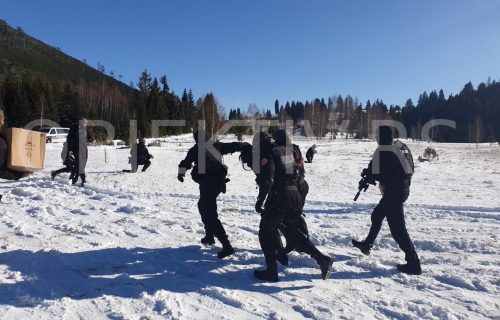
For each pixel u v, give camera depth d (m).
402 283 4.74
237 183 13.98
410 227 7.59
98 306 3.90
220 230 5.50
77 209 8.21
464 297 4.32
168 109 60.69
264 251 4.77
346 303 4.14
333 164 24.55
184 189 12.17
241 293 4.36
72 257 5.25
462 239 6.61
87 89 72.94
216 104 45.75
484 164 29.06
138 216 7.86
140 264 5.16
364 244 5.61
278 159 4.75
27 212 7.79
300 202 4.88
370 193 12.93
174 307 3.90
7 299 3.99
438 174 20.03
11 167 6.21
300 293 4.39
